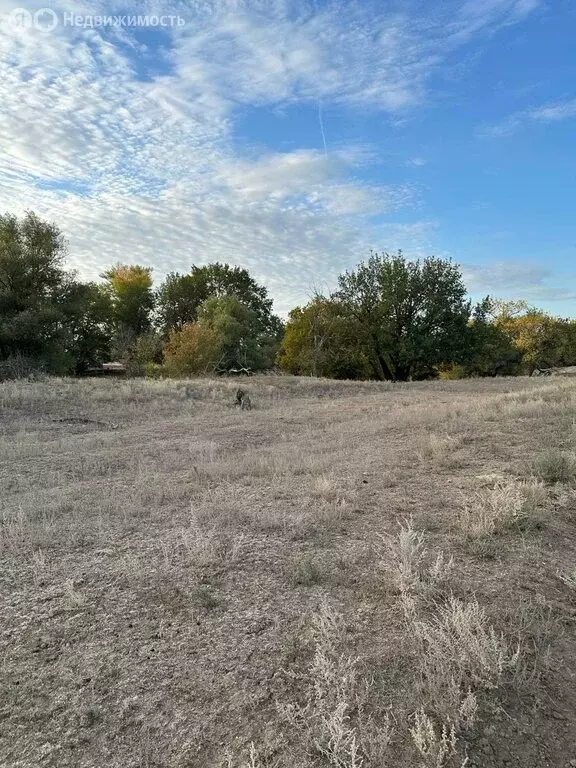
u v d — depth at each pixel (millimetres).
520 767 1962
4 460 7965
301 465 6707
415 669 2471
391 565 3477
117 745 2107
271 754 2023
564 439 7066
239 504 4961
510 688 2354
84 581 3490
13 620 3018
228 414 14086
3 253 31500
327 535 4164
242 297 61250
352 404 15977
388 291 36125
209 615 3010
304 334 40062
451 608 2777
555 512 4480
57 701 2352
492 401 12234
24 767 2010
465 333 37406
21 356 27422
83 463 7758
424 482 5609
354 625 2865
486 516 4207
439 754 1921
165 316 58531
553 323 52188
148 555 3873
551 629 2768
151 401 15758
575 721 2188
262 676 2471
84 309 36750
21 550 4043
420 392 19922
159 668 2553
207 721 2211
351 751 1908
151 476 6656
